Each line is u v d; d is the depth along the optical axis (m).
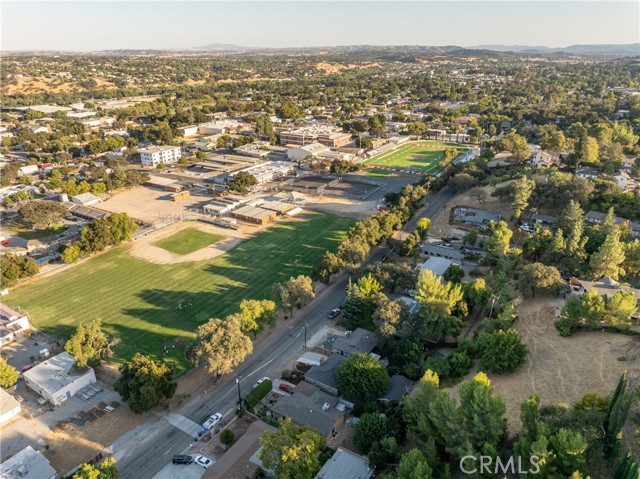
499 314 104.88
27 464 74.88
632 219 161.75
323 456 76.38
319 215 194.12
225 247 163.38
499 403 65.31
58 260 154.62
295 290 117.38
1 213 196.25
